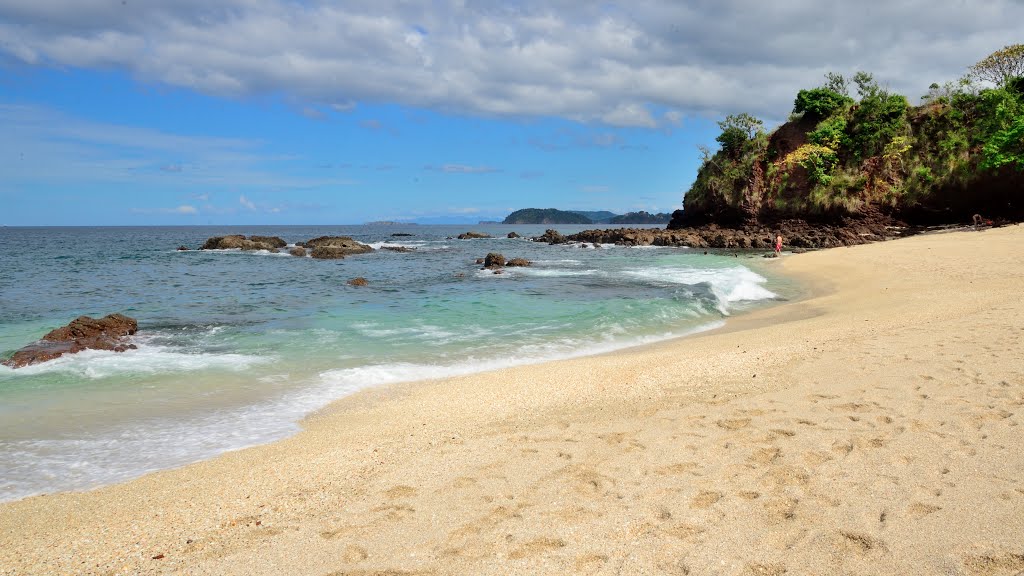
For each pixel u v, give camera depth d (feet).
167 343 38.32
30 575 12.01
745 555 10.98
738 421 19.33
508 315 49.32
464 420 22.24
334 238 161.17
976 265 66.44
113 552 12.93
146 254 135.64
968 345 27.30
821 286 66.54
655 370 28.48
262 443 20.57
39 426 22.50
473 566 11.24
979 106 154.71
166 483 16.90
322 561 11.90
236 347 37.14
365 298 60.44
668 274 82.69
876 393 21.12
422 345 37.99
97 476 17.90
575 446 18.07
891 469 14.38
